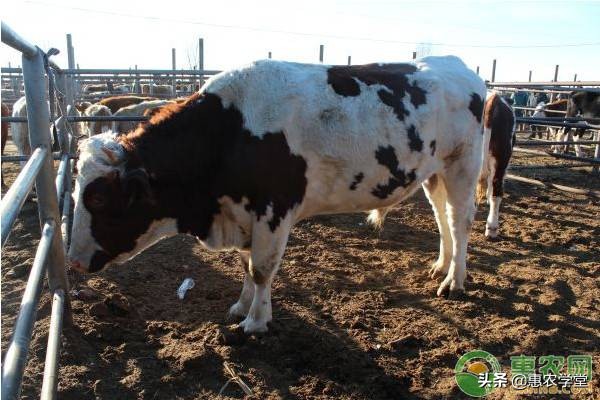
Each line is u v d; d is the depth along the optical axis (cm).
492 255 566
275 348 351
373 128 376
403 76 408
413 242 598
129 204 329
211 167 350
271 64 365
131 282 446
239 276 475
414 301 439
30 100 300
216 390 308
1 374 163
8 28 222
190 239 575
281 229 357
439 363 345
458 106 429
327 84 372
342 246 576
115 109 1195
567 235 646
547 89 1414
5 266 474
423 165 413
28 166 235
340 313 408
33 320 213
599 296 456
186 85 2016
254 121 345
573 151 1480
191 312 402
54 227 313
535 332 384
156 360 332
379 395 308
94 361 325
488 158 612
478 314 418
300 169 358
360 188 388
